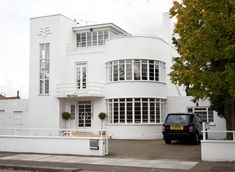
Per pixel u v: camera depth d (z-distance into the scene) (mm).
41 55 33312
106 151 17359
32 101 33219
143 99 29078
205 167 13430
